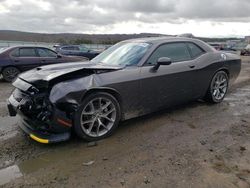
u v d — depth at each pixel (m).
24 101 3.50
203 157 3.21
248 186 2.63
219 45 30.34
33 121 3.50
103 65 4.13
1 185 2.70
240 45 39.56
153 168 2.97
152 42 4.55
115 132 4.02
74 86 3.40
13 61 9.27
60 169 2.99
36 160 3.20
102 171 2.93
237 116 4.79
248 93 6.79
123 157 3.25
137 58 4.27
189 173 2.86
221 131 4.05
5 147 3.54
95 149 3.47
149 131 4.07
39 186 2.67
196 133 3.98
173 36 5.15
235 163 3.06
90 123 3.65
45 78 3.43
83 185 2.68
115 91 3.79
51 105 3.32
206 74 5.15
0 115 4.98
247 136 3.86
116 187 2.63
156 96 4.34
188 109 5.19
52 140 3.36
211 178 2.76
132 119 4.59
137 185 2.66
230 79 5.84
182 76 4.65
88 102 3.54
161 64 4.14
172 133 3.98
